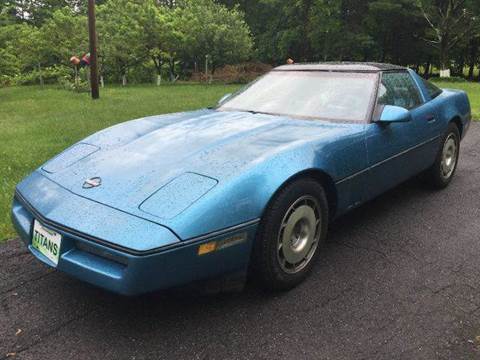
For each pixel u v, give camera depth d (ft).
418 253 11.34
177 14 83.56
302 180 9.27
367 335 8.18
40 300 9.24
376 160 11.44
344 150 10.37
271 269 8.93
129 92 54.13
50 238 8.26
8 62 76.18
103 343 7.98
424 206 14.52
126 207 7.85
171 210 7.68
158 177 8.46
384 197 15.34
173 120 11.76
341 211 10.76
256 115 11.97
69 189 8.72
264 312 8.84
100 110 34.71
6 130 27.25
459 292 9.62
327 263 10.75
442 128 14.85
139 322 8.56
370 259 10.98
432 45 111.86
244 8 123.85
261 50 116.78
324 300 9.24
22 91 62.90
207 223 7.68
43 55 78.95
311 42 112.37
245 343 7.97
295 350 7.79
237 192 8.11
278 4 116.47
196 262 7.68
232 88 62.69
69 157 10.14
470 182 17.03
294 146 9.46
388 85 12.76
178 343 7.97
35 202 8.79
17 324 8.48
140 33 75.51
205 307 9.02
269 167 8.68
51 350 7.80
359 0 108.17
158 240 7.26
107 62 75.41
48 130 26.32
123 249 7.23
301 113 11.96
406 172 13.25
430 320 8.63
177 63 89.20
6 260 10.88
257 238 8.64
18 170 17.83
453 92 16.78
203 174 8.39
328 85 12.62
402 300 9.28
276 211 8.69
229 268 8.22
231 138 9.92
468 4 99.09
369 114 11.55
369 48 113.60
